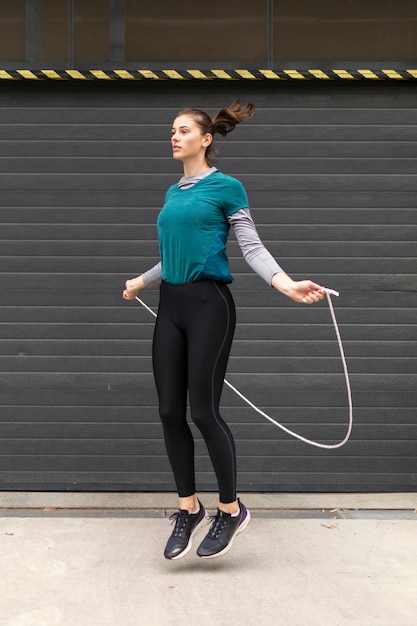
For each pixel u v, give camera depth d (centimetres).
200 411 307
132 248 431
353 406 431
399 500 418
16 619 264
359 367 431
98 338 431
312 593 289
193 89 430
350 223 431
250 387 431
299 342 432
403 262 431
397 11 427
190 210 304
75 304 431
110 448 432
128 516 388
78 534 357
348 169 431
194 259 305
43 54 425
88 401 431
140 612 271
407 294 432
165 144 430
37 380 430
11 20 424
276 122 430
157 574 307
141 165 430
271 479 431
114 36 425
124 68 425
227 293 313
